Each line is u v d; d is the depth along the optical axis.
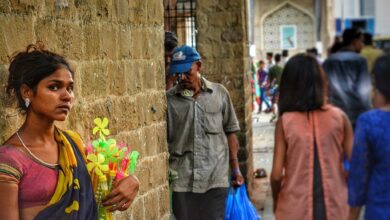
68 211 2.92
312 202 4.61
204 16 9.52
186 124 6.14
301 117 4.68
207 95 6.21
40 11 3.81
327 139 4.64
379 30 47.84
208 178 6.15
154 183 5.53
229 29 9.46
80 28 4.32
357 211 4.54
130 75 5.09
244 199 6.48
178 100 6.16
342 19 45.41
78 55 4.28
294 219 4.62
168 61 6.98
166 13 10.36
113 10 4.80
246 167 9.48
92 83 4.47
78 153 3.04
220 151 6.25
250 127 10.33
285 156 4.72
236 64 9.45
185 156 6.16
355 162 4.49
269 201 9.65
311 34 36.41
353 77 9.05
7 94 3.30
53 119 2.95
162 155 5.73
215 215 6.21
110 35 4.75
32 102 2.93
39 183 2.86
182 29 10.80
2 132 3.40
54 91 2.94
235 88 9.46
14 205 2.79
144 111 5.35
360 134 4.47
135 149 5.14
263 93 23.11
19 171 2.82
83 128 4.34
